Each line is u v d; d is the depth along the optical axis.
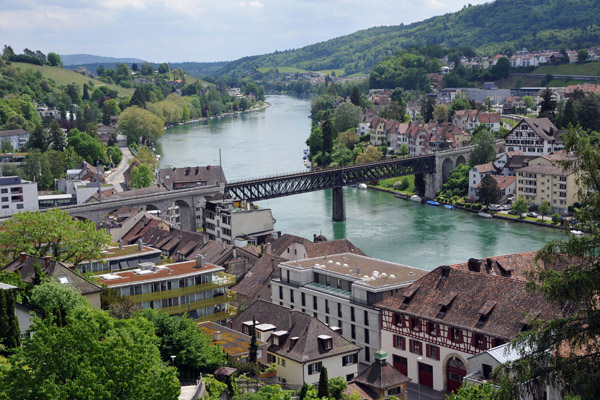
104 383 65.62
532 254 130.88
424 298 120.12
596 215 58.28
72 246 139.12
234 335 117.00
